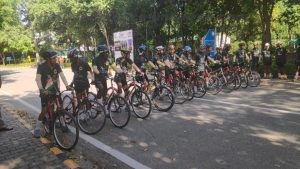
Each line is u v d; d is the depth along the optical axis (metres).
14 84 19.06
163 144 6.02
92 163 5.10
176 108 9.16
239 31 28.36
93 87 12.29
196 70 10.94
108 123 7.62
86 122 6.86
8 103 11.55
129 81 8.27
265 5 19.86
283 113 8.19
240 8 23.50
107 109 7.38
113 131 6.97
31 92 14.52
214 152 5.50
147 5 30.28
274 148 5.61
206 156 5.32
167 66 9.83
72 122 6.20
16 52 59.75
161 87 8.81
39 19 34.75
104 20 31.84
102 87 7.53
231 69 12.17
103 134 6.75
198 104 9.62
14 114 8.60
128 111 7.15
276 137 6.22
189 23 26.45
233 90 12.10
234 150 5.56
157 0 29.62
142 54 9.28
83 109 6.89
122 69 8.09
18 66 47.69
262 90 12.02
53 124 5.97
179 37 30.20
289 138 6.14
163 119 7.93
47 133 6.46
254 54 15.95
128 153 5.61
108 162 5.22
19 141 6.04
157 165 5.02
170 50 10.21
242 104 9.45
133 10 30.89
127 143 6.15
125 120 7.22
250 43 29.95
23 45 50.38
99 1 28.92
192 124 7.38
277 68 15.62
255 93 11.35
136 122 7.70
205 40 19.03
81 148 5.89
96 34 36.59
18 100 12.20
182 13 27.17
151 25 30.77
